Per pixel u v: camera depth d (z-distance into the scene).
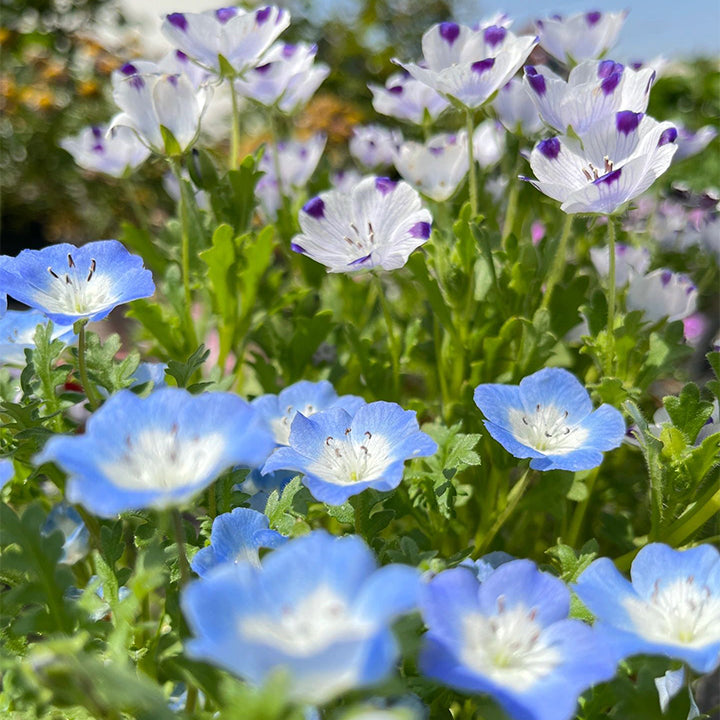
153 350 0.31
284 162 0.36
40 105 0.77
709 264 0.35
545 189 0.23
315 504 0.24
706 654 0.16
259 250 0.29
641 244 0.38
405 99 0.32
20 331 0.25
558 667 0.16
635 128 0.22
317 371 0.32
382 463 0.19
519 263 0.28
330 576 0.14
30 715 0.18
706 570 0.17
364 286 0.34
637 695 0.16
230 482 0.21
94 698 0.15
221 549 0.19
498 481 0.26
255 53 0.28
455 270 0.27
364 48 0.91
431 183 0.29
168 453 0.16
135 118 0.27
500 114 0.29
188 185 0.31
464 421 0.27
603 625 0.16
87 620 0.18
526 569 0.16
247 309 0.30
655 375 0.26
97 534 0.23
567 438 0.21
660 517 0.22
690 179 0.70
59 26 0.83
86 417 0.29
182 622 0.18
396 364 0.29
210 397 0.16
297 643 0.14
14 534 0.17
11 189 0.83
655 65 0.29
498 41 0.27
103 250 0.22
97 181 0.74
